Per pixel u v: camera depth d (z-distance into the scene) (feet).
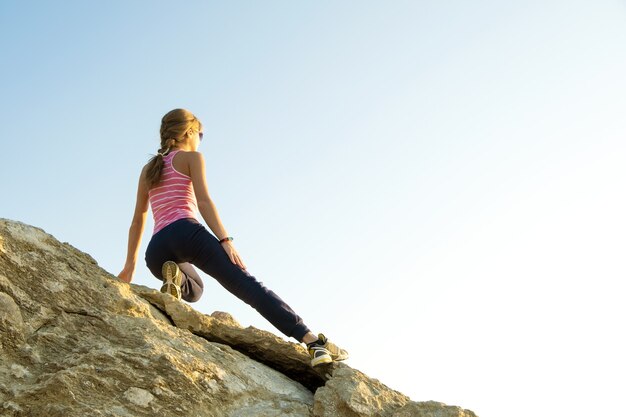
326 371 16.93
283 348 17.37
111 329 15.72
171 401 14.92
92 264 16.79
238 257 16.98
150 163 17.94
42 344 15.20
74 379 14.53
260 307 16.75
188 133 18.24
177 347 15.94
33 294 15.58
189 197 17.57
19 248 15.88
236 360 16.60
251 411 15.58
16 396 14.24
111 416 14.32
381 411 15.72
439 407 15.55
